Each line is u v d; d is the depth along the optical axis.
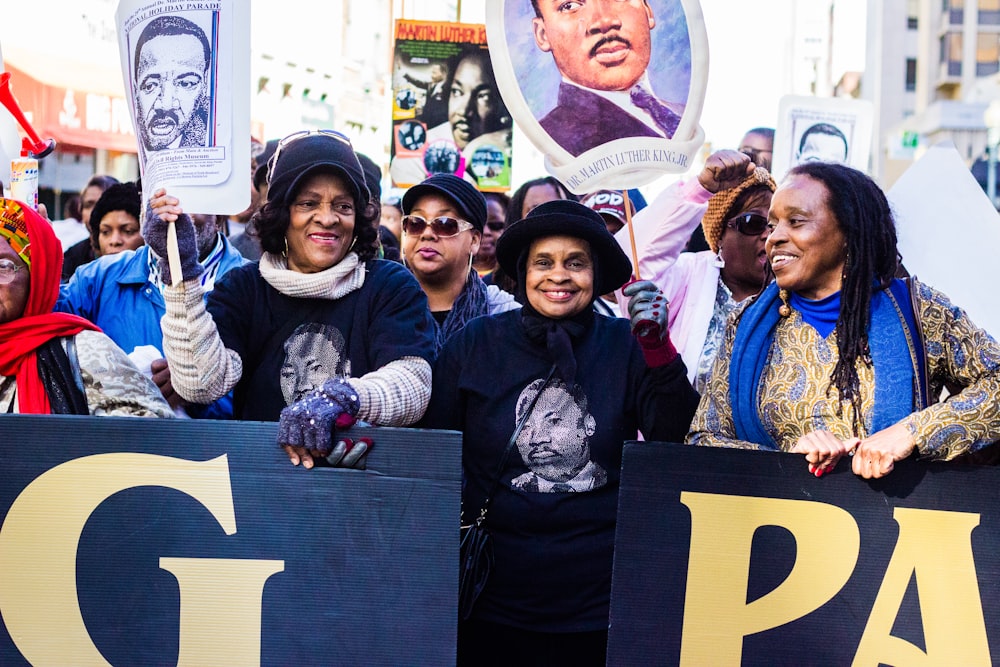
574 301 2.69
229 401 3.09
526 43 2.88
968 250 3.11
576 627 2.58
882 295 2.46
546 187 4.56
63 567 2.36
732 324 2.62
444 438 2.36
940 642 2.37
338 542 2.36
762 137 4.73
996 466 2.37
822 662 2.37
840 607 2.38
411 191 3.71
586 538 2.59
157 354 3.19
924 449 2.30
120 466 2.38
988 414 2.32
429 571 2.35
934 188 3.15
